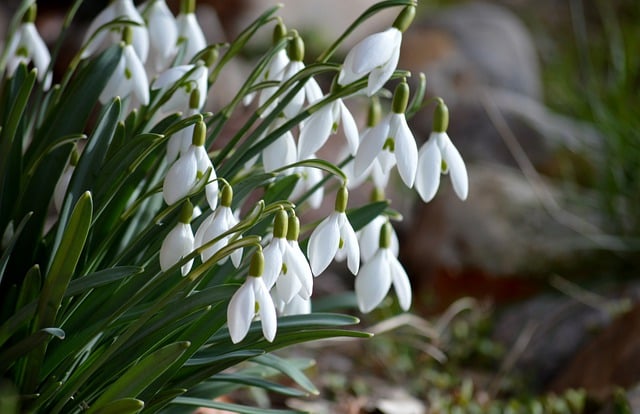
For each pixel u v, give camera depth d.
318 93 0.68
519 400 0.92
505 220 1.30
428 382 0.99
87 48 0.73
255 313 0.62
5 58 0.74
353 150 0.67
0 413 0.63
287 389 0.70
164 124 0.69
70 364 0.66
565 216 1.28
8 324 0.65
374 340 1.05
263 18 0.69
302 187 0.74
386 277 0.67
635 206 1.21
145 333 0.65
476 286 1.28
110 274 0.64
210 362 0.66
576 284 1.20
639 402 0.83
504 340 1.13
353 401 0.91
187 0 0.74
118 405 0.63
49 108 0.72
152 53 0.94
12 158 0.70
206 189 0.64
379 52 0.63
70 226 0.63
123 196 0.69
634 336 0.93
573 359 1.02
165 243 0.64
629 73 1.37
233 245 0.62
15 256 0.70
